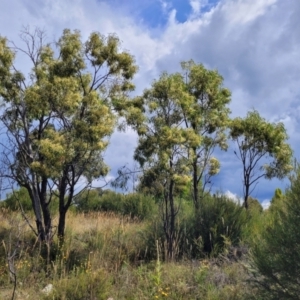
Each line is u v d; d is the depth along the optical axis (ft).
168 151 38.78
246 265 23.59
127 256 35.63
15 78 41.04
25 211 51.37
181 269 29.19
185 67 54.54
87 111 38.75
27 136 39.45
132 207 57.88
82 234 41.78
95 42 41.88
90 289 25.85
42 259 32.89
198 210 40.98
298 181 20.79
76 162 38.14
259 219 39.99
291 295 19.71
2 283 29.30
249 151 58.49
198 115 51.03
